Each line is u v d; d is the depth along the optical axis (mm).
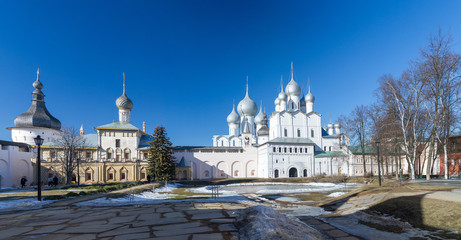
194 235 9414
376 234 10938
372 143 49719
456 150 48375
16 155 51844
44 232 10414
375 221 12812
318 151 75562
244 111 94000
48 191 31250
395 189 19203
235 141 93688
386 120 42094
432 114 38656
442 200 13773
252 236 8875
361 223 12836
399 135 41969
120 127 65000
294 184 50500
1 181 48000
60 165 55750
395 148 44562
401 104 39188
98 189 30391
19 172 52594
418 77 36844
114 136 64062
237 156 73562
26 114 66938
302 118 77125
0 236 9891
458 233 10031
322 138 77938
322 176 58469
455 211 11859
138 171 60469
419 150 45688
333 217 14523
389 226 11914
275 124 76125
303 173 69500
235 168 73188
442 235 10141
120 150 63781
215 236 9242
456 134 47375
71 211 15953
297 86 83312
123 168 60094
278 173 67500
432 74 34969
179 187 45906
